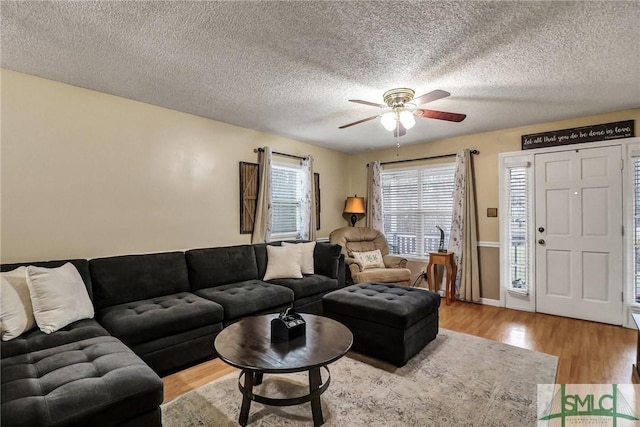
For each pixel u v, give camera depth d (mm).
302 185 4754
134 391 1458
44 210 2510
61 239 2592
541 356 2662
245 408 1808
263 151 4129
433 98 2402
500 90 2770
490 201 4219
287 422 1840
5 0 1562
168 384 2256
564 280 3717
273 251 3793
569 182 3660
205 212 3570
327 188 5262
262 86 2691
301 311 3434
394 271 4215
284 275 3674
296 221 4777
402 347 2467
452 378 2316
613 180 3406
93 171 2758
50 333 1944
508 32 1886
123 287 2639
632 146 3295
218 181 3695
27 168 2432
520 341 2996
